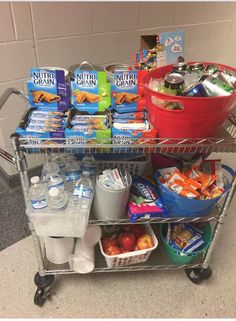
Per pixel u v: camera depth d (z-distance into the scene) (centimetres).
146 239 122
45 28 145
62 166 113
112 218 109
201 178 108
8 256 138
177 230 128
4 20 132
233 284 131
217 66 103
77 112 102
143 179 120
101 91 99
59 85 97
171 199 106
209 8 199
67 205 98
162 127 89
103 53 172
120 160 121
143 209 107
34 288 125
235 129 103
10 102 154
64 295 124
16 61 146
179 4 183
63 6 145
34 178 101
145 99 93
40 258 115
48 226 98
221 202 116
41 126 92
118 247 121
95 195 106
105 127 93
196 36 208
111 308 120
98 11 156
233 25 222
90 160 117
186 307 122
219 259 141
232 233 155
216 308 122
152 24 180
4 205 166
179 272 135
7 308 118
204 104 78
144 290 127
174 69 100
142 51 113
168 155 121
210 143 93
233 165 208
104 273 133
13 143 88
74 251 121
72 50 160
